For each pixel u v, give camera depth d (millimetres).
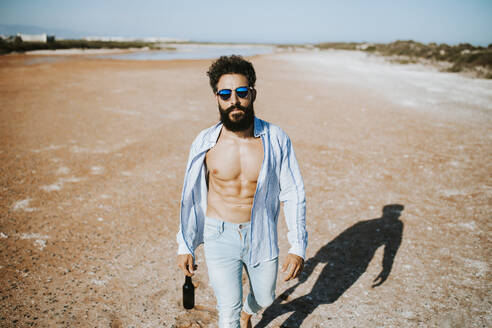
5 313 2475
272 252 1797
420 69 26953
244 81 1573
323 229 3848
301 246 1725
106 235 3646
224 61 1591
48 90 13328
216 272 1765
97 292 2740
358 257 3297
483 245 3473
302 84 16578
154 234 3693
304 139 7430
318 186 5047
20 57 33938
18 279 2871
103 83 15516
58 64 25234
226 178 1736
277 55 49312
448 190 4898
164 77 18219
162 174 5465
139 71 21344
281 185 1825
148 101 11484
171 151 6566
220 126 1791
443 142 7336
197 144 1805
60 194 4664
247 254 1765
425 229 3820
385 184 5137
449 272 3039
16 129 7852
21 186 4875
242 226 1729
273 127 1781
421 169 5746
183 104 11070
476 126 8766
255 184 1743
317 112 10258
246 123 1631
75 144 6883
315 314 2545
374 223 3975
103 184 5035
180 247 1857
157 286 2834
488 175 5445
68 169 5582
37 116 9141
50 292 2727
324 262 3223
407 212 4238
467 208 4324
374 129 8367
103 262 3158
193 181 1827
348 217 4129
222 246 1755
